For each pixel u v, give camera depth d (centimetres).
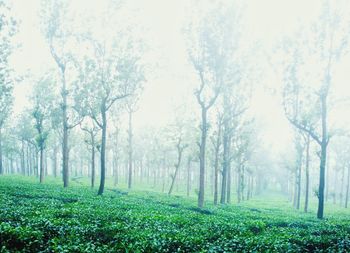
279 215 3136
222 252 1265
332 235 1847
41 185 3984
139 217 1842
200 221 1994
